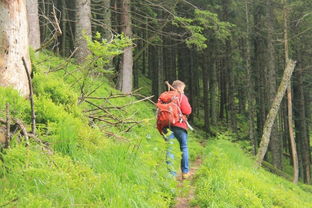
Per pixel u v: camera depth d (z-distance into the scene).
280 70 30.44
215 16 18.39
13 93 5.29
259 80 30.42
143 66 37.16
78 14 14.90
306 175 27.25
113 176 4.59
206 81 28.58
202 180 6.44
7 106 4.30
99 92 12.49
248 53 25.00
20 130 4.62
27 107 5.34
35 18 12.53
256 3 25.02
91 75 8.68
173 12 20.05
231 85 28.78
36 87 6.23
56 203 3.68
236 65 29.36
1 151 4.32
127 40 7.13
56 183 3.98
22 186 3.87
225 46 29.17
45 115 5.42
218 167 7.09
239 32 25.09
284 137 35.44
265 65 29.19
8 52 5.55
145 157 5.44
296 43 25.95
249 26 26.45
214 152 7.72
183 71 30.36
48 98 6.13
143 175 5.02
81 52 14.55
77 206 3.76
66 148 5.04
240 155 10.95
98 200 3.96
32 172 3.99
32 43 12.41
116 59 22.81
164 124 6.72
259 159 12.62
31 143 4.65
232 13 26.20
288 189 12.55
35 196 3.65
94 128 6.66
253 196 6.21
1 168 4.06
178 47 28.27
